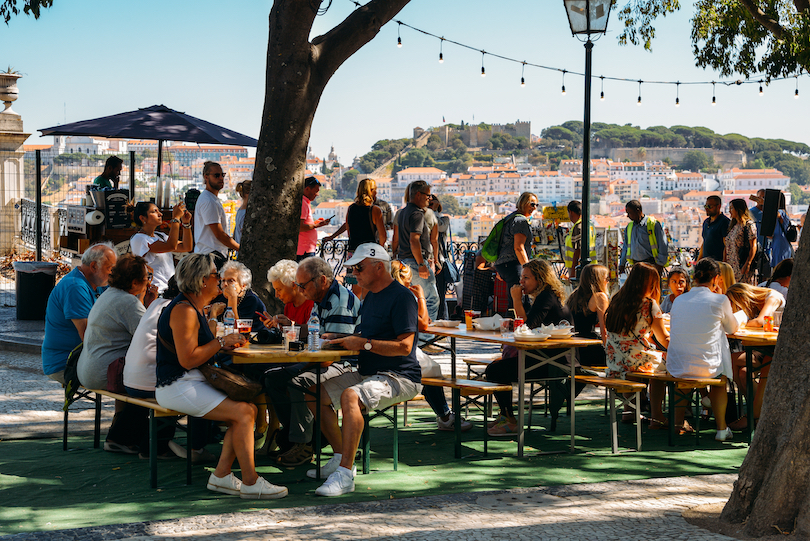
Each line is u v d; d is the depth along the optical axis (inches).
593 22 329.7
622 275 454.0
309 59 274.7
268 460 205.0
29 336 361.7
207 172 289.1
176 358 173.5
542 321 230.7
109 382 197.9
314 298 205.0
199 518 150.1
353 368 203.2
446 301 414.9
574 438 220.1
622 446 225.1
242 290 211.9
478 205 7731.3
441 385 213.2
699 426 251.8
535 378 215.2
